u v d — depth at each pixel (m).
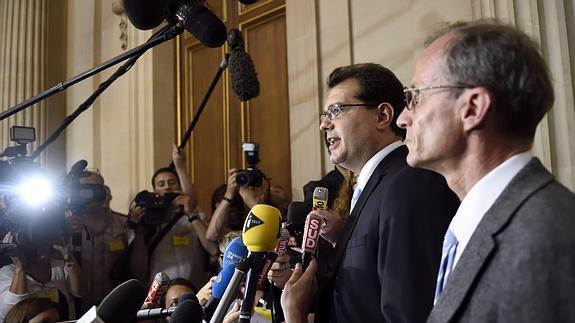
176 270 3.14
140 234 3.04
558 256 0.69
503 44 0.83
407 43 3.00
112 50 4.97
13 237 2.37
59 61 5.43
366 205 1.32
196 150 4.39
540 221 0.73
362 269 1.24
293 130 3.54
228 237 2.04
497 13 2.54
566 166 2.29
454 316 0.79
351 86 1.41
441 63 0.88
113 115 4.86
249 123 3.99
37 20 5.31
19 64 5.24
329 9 3.40
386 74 1.43
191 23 1.68
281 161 3.75
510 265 0.74
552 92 0.86
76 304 2.77
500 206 0.80
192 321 1.09
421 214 1.12
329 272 1.35
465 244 0.87
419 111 0.91
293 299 1.29
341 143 1.40
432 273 1.07
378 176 1.34
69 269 2.67
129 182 4.64
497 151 0.86
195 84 4.49
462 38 0.87
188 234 3.25
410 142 0.94
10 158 2.34
